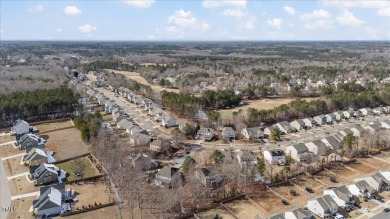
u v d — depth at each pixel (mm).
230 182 73125
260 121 119875
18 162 86875
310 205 62906
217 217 60000
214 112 119438
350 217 60469
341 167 82750
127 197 65938
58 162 86250
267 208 63438
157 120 127250
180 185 70625
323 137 106562
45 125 118938
